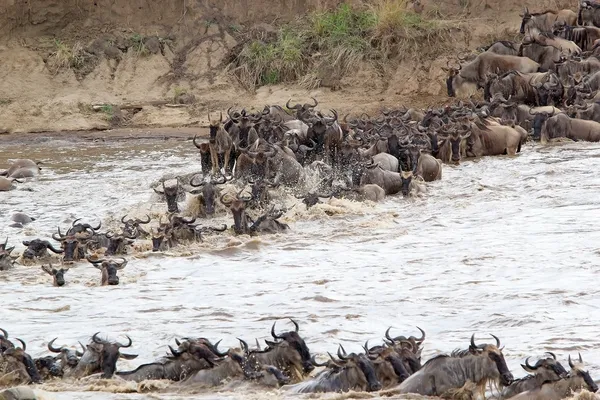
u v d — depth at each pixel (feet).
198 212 338.95
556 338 179.63
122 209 355.77
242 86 635.25
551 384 147.84
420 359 163.22
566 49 597.93
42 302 228.02
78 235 283.38
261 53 642.63
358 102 604.49
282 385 159.33
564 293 215.72
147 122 596.29
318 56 635.25
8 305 224.94
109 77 636.07
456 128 447.42
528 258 254.27
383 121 475.31
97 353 170.30
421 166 394.32
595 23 638.94
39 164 478.18
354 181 367.04
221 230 307.58
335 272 250.16
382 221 318.86
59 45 642.63
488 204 343.67
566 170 407.85
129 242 293.02
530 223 304.91
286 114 460.55
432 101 599.57
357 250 277.85
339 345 171.32
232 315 208.03
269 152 356.59
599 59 593.01
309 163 379.14
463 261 254.47
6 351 168.96
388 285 232.73
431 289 226.17
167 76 638.94
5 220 341.82
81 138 562.66
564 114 501.97
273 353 164.86
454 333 187.21
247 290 233.76
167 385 161.58
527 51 601.21
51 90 621.31
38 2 653.71
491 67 586.45
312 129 378.73
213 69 642.63
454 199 356.79
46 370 170.91
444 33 641.40
